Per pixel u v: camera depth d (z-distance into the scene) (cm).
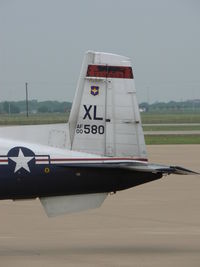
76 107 5175
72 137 5141
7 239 5431
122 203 7106
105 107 5206
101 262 4675
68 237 5500
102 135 5191
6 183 4922
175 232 5669
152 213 6519
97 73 5203
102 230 5769
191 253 4941
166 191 7931
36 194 5003
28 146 4984
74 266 4566
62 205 5081
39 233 5659
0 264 4616
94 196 5125
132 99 5241
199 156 12444
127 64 5238
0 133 5016
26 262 4675
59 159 5022
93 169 5056
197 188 8188
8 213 6581
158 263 4641
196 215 6412
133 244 5241
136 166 4984
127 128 5231
